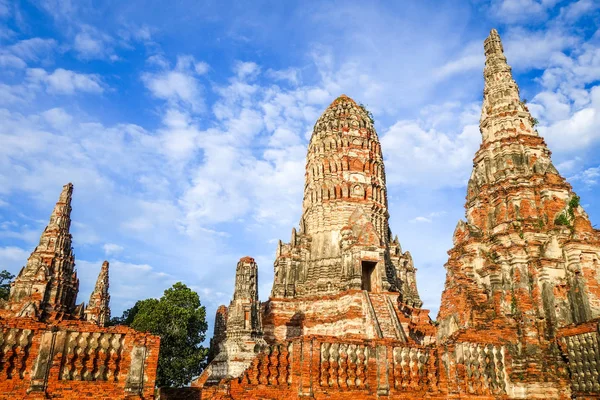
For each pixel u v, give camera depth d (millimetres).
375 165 62750
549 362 33250
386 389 30766
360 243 50812
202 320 67438
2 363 22828
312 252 57906
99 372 24203
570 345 32000
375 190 60875
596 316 33406
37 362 23188
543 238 38250
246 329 46094
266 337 50781
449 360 32750
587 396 30156
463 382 32594
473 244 41469
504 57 49500
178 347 62031
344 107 66312
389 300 47031
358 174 60688
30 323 23828
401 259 62469
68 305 61469
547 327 34469
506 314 36344
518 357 34125
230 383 29219
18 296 56938
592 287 34094
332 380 30188
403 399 30906
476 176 46250
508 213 40844
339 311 48094
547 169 41469
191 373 62031
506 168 43062
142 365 24875
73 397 23344
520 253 37562
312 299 51156
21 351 23219
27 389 22734
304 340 30438
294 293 55750
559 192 40031
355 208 58000
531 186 40625
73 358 23969
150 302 68000
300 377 29672
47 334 23781
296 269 57156
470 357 33375
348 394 30062
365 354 31547
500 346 34312
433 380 32188
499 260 38500
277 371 30250
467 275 40719
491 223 42312
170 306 63469
